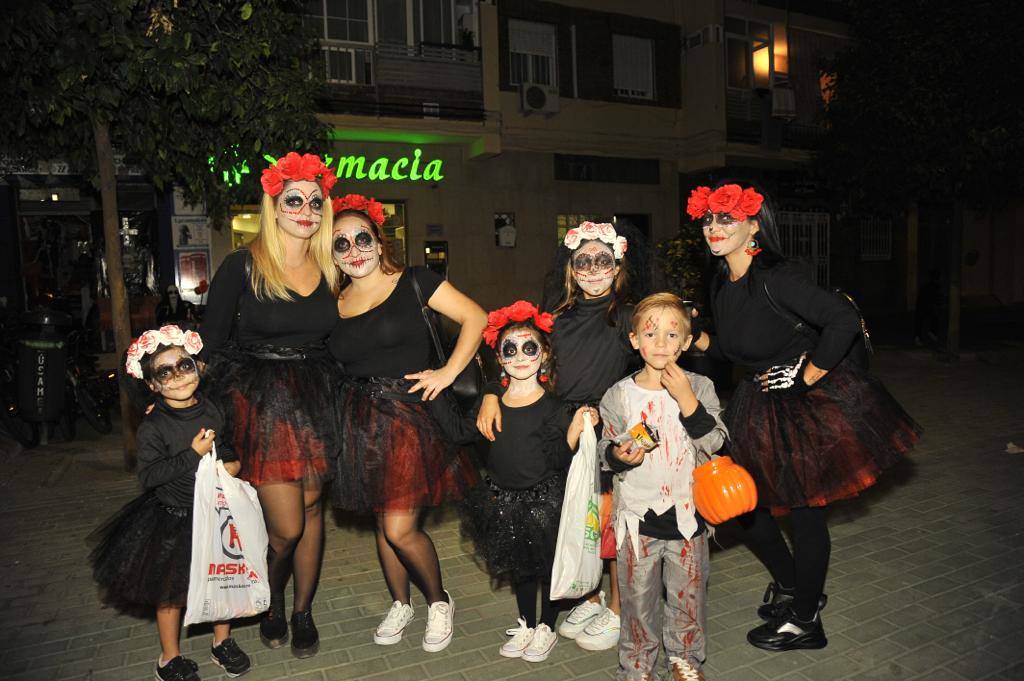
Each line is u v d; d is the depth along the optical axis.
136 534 3.10
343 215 3.29
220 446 3.08
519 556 3.20
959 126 10.52
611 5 16.92
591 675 3.15
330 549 4.81
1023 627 3.41
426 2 14.62
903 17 10.70
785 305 3.07
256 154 6.70
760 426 3.19
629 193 17.56
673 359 2.85
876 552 4.37
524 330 3.16
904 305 23.11
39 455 7.34
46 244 12.81
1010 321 20.09
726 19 18.20
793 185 20.16
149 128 6.12
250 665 3.28
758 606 3.75
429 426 3.35
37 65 5.28
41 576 4.40
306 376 3.28
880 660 3.17
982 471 5.96
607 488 3.32
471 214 15.70
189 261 13.20
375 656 3.37
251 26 5.94
